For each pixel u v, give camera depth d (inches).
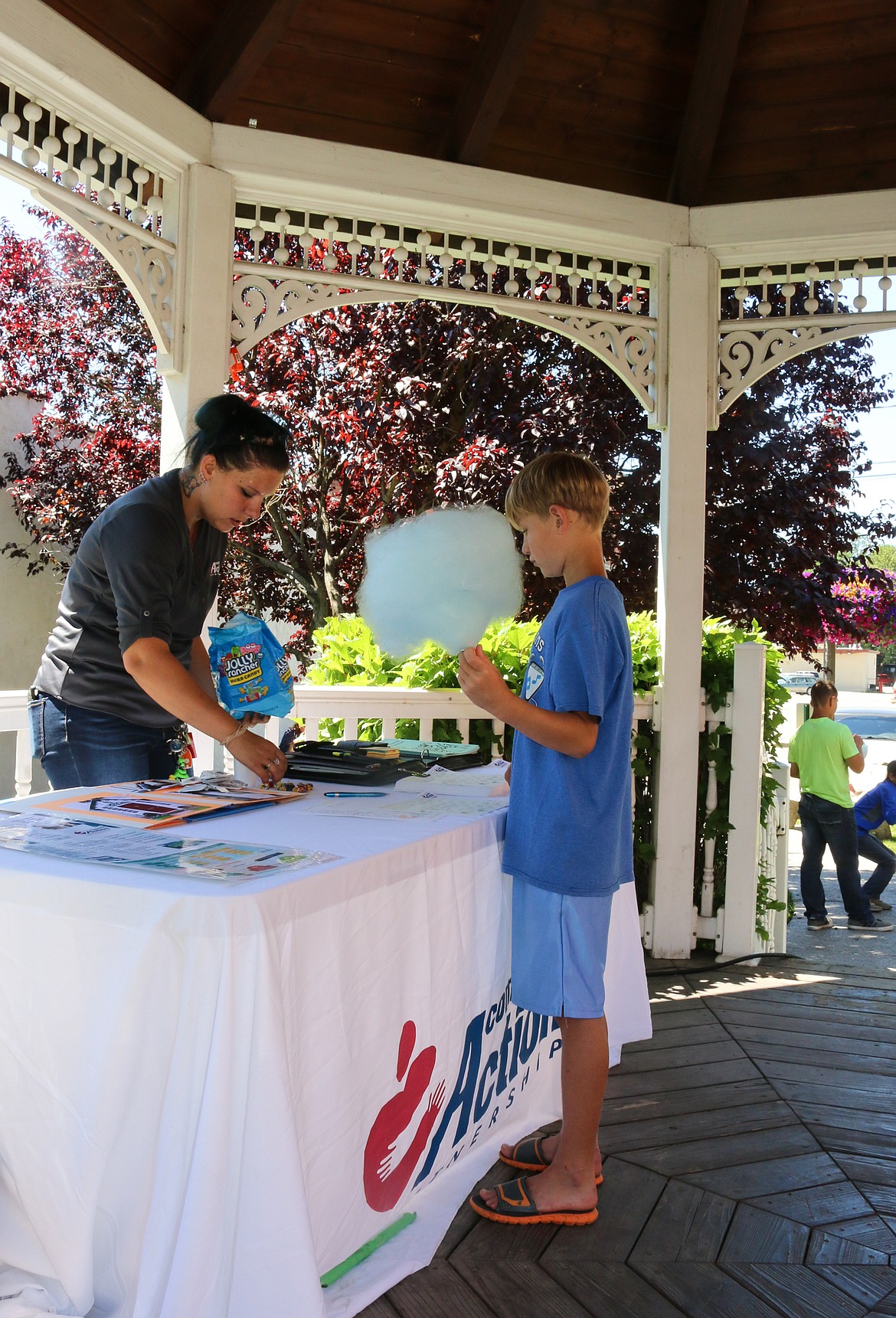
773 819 201.8
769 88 173.5
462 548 80.4
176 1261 56.9
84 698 102.8
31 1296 67.2
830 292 183.2
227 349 156.0
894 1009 157.6
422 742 127.1
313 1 151.1
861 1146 111.6
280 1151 57.7
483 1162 101.0
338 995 66.9
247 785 97.8
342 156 158.4
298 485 367.2
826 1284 86.2
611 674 89.9
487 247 176.7
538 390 337.4
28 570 431.8
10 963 63.8
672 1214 97.0
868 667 1699.1
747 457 319.3
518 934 92.9
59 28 125.7
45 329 412.2
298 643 407.8
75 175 138.3
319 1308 58.5
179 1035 58.8
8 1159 65.3
